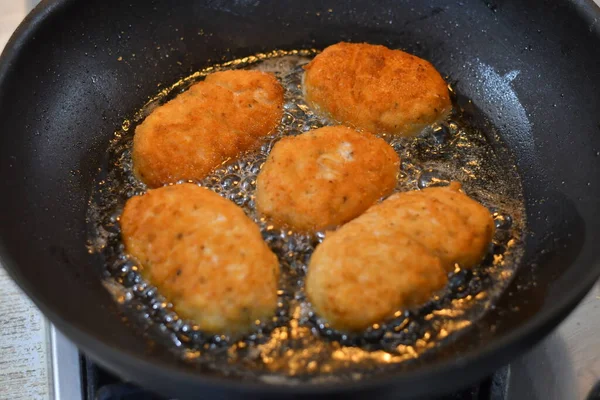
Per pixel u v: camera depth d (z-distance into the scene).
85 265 0.40
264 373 0.36
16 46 0.42
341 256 0.37
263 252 0.38
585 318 0.40
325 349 0.37
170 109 0.44
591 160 0.42
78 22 0.45
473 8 0.48
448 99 0.46
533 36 0.46
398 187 0.43
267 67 0.49
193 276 0.37
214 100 0.44
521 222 0.42
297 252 0.40
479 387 0.38
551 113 0.45
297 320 0.38
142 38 0.47
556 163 0.44
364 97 0.44
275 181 0.40
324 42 0.50
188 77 0.49
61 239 0.40
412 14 0.49
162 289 0.38
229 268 0.37
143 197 0.40
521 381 0.38
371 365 0.36
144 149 0.42
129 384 0.37
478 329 0.37
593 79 0.43
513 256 0.41
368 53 0.46
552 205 0.42
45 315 0.34
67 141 0.44
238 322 0.37
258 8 0.49
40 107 0.43
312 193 0.40
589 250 0.38
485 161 0.45
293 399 0.32
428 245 0.38
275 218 0.40
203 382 0.32
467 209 0.39
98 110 0.45
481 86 0.47
